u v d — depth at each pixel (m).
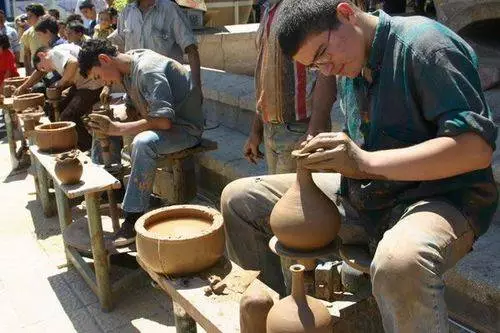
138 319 3.08
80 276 3.57
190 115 3.74
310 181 1.93
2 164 6.10
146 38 4.55
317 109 2.50
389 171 1.61
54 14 9.19
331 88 2.48
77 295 3.36
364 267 1.90
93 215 3.07
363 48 1.74
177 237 1.94
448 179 1.73
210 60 6.23
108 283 3.16
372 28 1.76
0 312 3.21
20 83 6.04
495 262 2.37
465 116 1.56
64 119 5.04
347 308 1.96
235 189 2.28
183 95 3.68
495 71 4.17
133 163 3.36
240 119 4.93
